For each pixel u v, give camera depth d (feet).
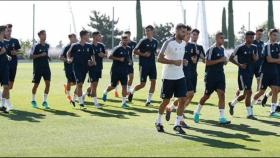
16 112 47.06
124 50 52.75
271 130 38.32
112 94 66.23
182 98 36.60
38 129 37.52
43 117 43.83
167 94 36.70
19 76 102.37
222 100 41.19
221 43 40.96
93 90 51.26
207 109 50.70
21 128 37.91
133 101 57.82
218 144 32.35
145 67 53.93
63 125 39.47
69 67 55.36
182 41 36.91
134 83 85.81
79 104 50.72
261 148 31.09
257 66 55.62
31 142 32.45
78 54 49.90
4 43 47.37
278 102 51.65
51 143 32.14
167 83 36.55
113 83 55.42
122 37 52.54
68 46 55.06
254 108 51.88
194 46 43.78
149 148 30.78
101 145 31.58
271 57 46.19
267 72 46.70
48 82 50.60
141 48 53.93
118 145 31.63
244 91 44.68
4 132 36.14
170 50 36.35
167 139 33.94
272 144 32.50
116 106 52.80
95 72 51.11
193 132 37.09
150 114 46.52
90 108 50.75
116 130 37.35
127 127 38.78
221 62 40.83
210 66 41.09
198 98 61.62
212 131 37.65
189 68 42.19
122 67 53.06
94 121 41.73
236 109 50.60
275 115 46.11
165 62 36.32
